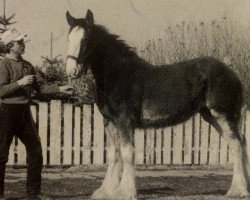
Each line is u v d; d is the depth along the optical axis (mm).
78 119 6664
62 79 7332
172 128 6938
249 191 4902
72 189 5117
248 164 4984
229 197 4785
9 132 4250
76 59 4348
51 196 4688
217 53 8430
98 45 4547
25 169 6445
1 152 4246
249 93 7961
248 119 7008
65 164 6633
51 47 8820
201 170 6727
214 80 4863
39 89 4488
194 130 7039
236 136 4945
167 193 4953
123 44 4660
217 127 5141
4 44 4316
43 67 7559
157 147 6941
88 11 4461
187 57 8500
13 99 4230
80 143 6730
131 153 4527
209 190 5168
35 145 4363
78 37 4371
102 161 6695
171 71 4789
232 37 8570
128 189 4465
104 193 4641
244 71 8148
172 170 6680
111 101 4547
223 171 6656
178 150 6969
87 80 7367
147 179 5832
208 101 4891
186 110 4828
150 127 4758
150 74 4703
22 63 4363
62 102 7211
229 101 4902
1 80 4219
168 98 4707
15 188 5074
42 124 6555
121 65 4582
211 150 7066
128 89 4555
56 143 6605
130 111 4566
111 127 4707
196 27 8656
